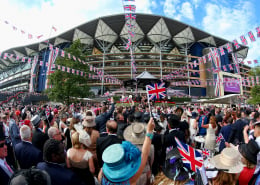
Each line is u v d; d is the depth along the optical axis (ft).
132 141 8.28
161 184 9.67
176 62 204.54
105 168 6.13
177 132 13.12
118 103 58.95
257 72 112.16
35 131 13.30
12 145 16.42
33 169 4.77
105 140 10.62
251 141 7.94
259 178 7.33
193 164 9.08
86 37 218.18
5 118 21.35
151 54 206.28
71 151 9.52
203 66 209.77
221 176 6.05
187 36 213.46
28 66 233.55
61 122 19.95
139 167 5.95
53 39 224.53
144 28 204.33
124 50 225.97
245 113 23.62
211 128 17.47
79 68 88.74
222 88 191.11
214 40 225.15
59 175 7.23
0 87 314.96
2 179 7.85
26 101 148.05
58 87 86.79
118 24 198.39
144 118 16.69
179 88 199.31
